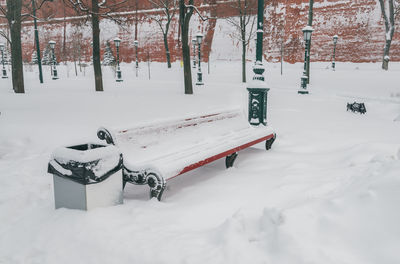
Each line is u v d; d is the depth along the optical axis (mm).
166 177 3488
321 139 6961
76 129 7477
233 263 2285
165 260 2420
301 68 39406
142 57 57438
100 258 2559
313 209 2586
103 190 3295
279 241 2311
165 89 20469
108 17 18109
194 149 4406
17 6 15766
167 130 4391
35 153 6125
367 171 3750
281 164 5109
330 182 3621
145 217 3139
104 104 12133
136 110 10656
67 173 3211
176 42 55500
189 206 3438
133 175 3605
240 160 5492
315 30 48250
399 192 2439
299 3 49500
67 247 2730
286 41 49250
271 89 22062
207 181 4391
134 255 2521
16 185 4551
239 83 27531
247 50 50781
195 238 2701
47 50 56062
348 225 2340
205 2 54875
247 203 3479
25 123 7809
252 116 6477
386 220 2271
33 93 16250
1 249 2840
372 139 6816
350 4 46625
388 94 17875
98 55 18047
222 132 5457
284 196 3428
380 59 42844
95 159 3180
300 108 12656
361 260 2086
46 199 4082
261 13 6316
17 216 3623
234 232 2600
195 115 4953
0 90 18234
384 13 35062
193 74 36625
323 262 2092
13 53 16094
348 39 45812
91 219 3041
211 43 53312
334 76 28953
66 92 17141
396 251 2051
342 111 11914
